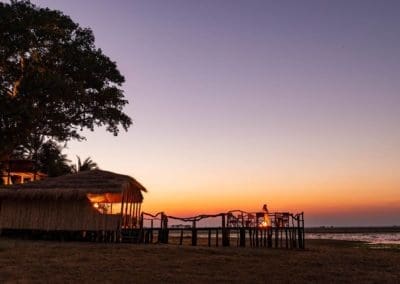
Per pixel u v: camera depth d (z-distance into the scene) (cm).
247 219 3033
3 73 3584
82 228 2870
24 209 2980
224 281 1558
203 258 2186
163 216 3011
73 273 1645
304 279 1650
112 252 2317
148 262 1992
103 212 2967
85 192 2791
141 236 2920
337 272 1856
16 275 1577
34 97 3475
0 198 2975
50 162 5138
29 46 3509
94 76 3847
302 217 2967
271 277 1672
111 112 4006
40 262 1902
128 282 1495
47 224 2919
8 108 3369
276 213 3039
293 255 2478
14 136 3622
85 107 3909
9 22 3391
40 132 3856
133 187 3136
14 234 3025
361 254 2812
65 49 3703
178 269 1809
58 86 3378
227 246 2923
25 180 4591
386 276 1783
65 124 3875
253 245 3028
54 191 2841
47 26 3569
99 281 1496
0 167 4350
